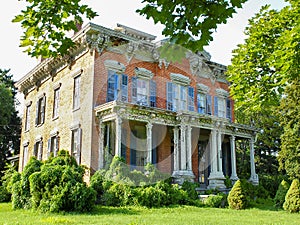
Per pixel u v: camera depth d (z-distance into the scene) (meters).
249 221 10.25
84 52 16.97
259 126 32.31
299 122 22.66
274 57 8.05
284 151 23.44
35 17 4.39
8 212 12.67
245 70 10.52
